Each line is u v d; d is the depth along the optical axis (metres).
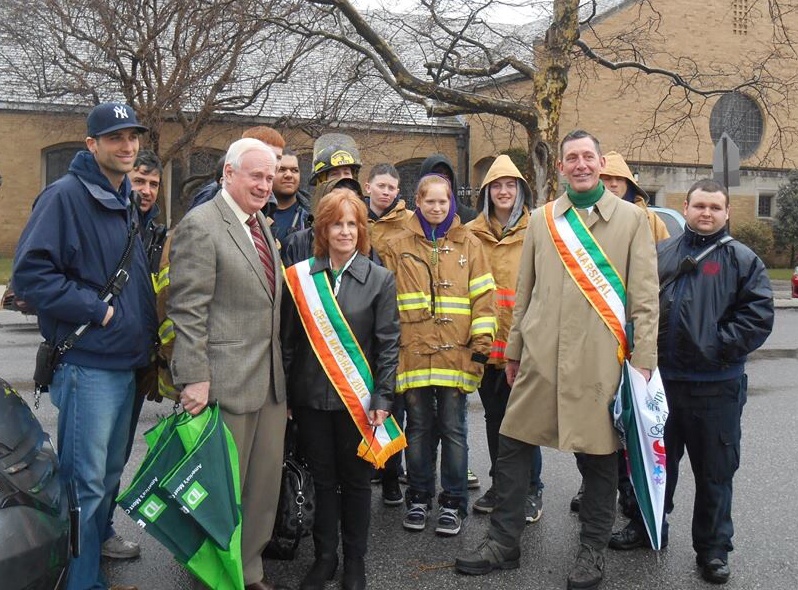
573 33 13.52
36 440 3.15
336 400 3.66
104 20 14.59
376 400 3.67
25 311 3.57
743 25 26.58
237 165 3.43
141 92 15.78
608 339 3.72
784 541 4.36
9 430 3.02
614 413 3.68
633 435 3.70
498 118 24.05
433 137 24.62
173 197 22.78
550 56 13.56
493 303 4.43
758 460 5.88
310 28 14.55
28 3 16.08
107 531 4.14
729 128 27.27
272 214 4.71
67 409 3.37
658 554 4.23
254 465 3.55
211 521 3.13
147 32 15.03
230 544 3.19
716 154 12.21
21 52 22.84
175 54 14.98
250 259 3.45
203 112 16.56
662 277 4.05
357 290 3.71
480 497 5.10
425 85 14.02
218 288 3.41
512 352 4.06
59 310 3.21
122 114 3.37
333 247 3.70
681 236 4.11
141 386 3.87
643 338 3.67
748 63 26.47
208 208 3.44
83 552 3.40
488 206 4.95
